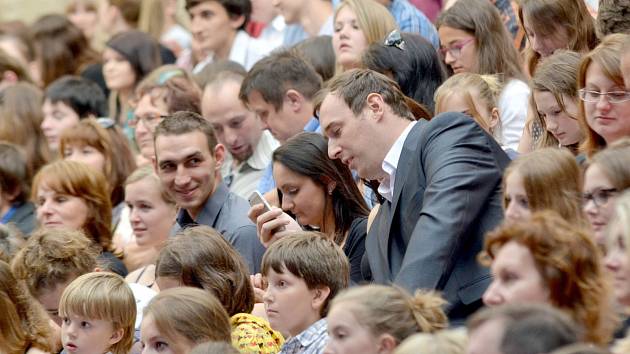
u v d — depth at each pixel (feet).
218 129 86.17
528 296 45.44
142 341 57.98
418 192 59.82
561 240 45.75
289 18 103.14
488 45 79.41
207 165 74.33
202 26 108.78
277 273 59.06
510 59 79.61
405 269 56.18
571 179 52.31
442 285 56.39
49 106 106.32
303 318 58.80
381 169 62.28
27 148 105.29
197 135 74.28
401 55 75.31
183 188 74.23
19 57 131.34
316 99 68.85
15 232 79.82
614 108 59.31
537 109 66.18
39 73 126.72
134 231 81.15
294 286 58.75
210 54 109.70
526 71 80.02
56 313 69.82
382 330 48.80
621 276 45.88
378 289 49.93
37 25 127.34
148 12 131.23
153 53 114.52
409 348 44.27
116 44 113.70
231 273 63.87
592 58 59.93
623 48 58.13
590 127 60.44
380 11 85.92
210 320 57.67
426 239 56.39
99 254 79.10
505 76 79.15
